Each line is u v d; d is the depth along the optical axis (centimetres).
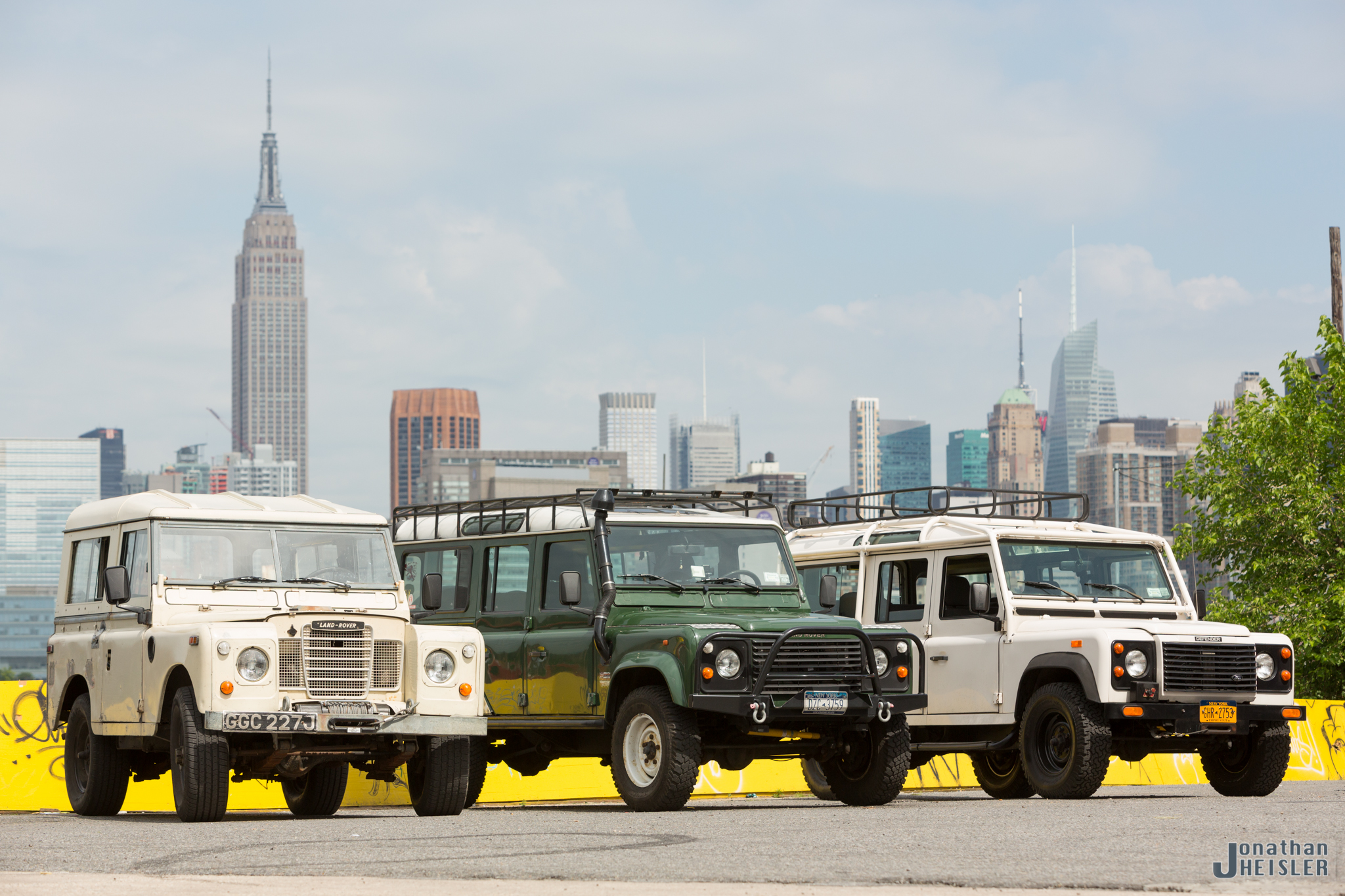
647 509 2773
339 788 2623
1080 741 2756
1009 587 3000
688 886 1472
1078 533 3117
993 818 2259
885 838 1891
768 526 2834
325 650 2311
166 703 2355
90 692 2578
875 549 3278
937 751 3100
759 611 2723
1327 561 5284
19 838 2081
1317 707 4319
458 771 2411
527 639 2791
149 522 2459
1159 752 2947
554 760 3181
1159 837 1875
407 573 3141
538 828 2130
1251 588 5372
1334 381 5447
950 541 3111
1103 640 2770
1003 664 2961
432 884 1506
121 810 2838
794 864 1625
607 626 2611
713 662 2427
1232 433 5516
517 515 2898
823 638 2528
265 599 2448
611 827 2131
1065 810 2438
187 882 1547
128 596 2398
